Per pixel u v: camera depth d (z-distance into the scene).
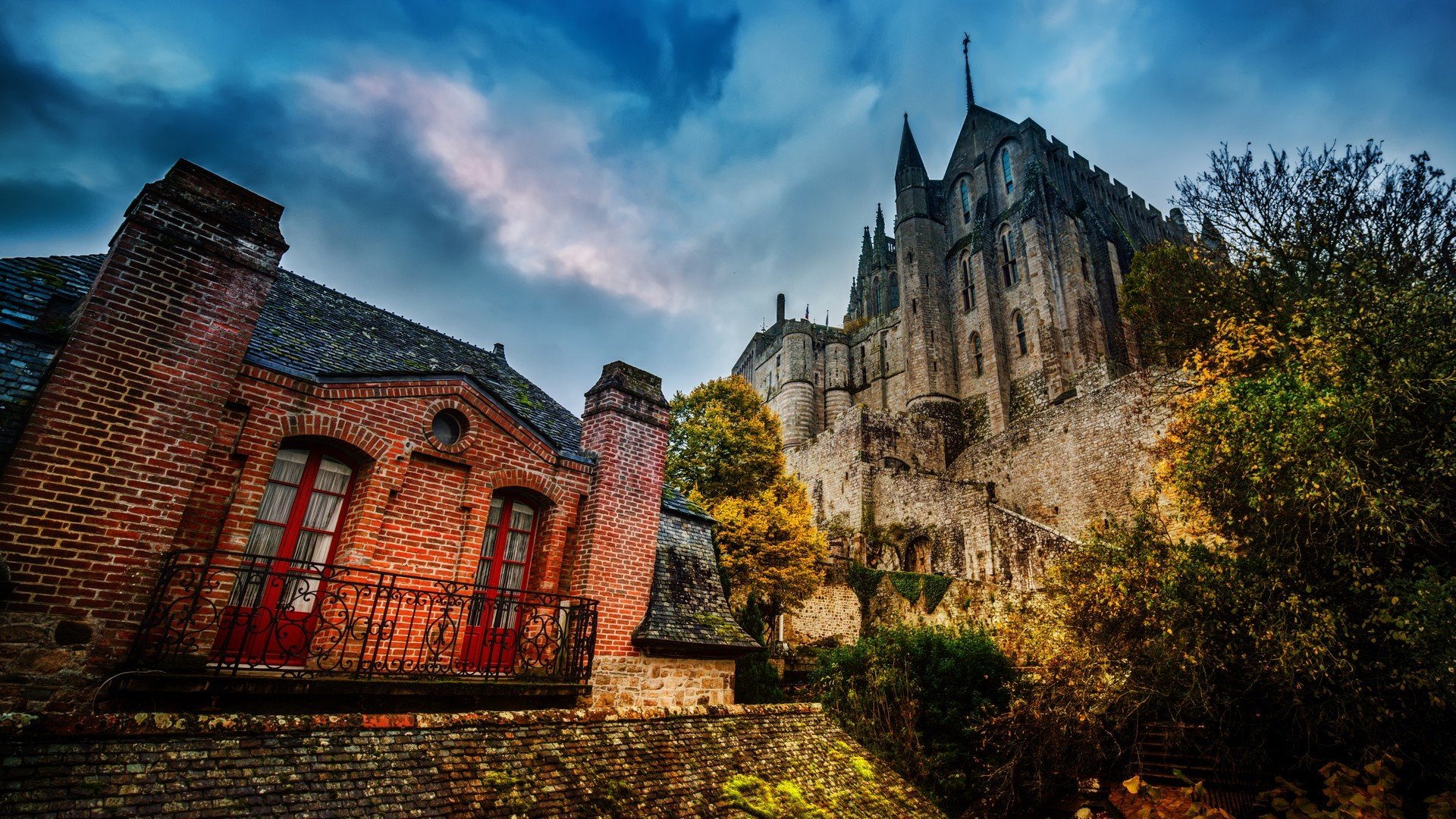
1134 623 10.88
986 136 49.28
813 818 6.34
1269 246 16.09
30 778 3.56
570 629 8.34
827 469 39.59
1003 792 11.66
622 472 9.60
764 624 22.11
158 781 3.91
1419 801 8.16
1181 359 24.36
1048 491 29.55
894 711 13.15
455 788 4.88
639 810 5.48
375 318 10.42
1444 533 8.72
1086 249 41.28
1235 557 9.88
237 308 6.48
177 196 6.34
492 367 11.55
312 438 7.16
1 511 4.91
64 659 4.99
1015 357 41.50
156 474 5.69
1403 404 8.97
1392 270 13.02
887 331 54.28
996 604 22.98
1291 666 8.66
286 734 4.70
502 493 8.90
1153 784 11.18
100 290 5.71
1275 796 8.35
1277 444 9.06
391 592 6.53
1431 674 7.55
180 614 5.72
